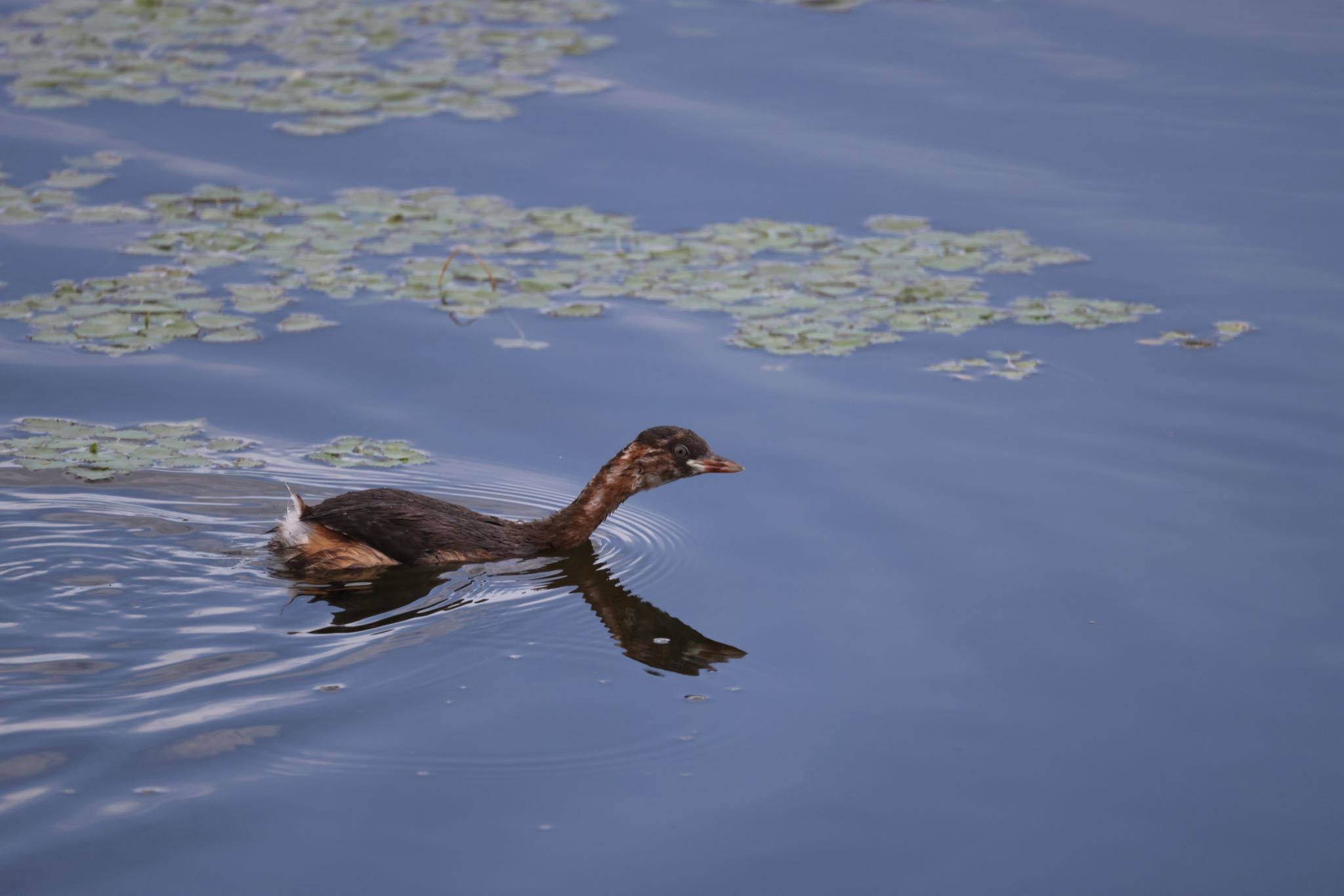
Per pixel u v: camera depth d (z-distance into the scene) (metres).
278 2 28.05
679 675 11.31
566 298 18.05
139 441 14.66
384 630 11.78
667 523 14.05
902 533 13.55
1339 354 16.94
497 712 10.71
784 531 13.69
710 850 9.31
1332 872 9.28
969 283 18.69
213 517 13.41
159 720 10.27
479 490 14.33
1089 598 12.47
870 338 17.33
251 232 19.33
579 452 15.01
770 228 19.95
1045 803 9.88
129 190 20.38
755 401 15.94
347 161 21.53
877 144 22.27
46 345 16.45
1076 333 17.58
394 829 9.35
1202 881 9.19
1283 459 14.80
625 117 22.94
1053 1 27.62
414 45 25.89
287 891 8.73
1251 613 12.24
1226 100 23.61
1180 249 19.47
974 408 15.85
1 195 19.95
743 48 25.59
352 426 15.30
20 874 8.72
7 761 9.66
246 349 16.66
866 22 26.62
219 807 9.42
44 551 12.55
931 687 11.23
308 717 10.45
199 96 23.42
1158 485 14.34
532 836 9.37
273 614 11.94
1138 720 10.84
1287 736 10.66
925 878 9.14
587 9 27.62
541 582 12.92
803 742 10.50
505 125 22.70
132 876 8.77
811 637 11.94
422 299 17.91
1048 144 22.38
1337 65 24.73
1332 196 20.78
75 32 26.08
